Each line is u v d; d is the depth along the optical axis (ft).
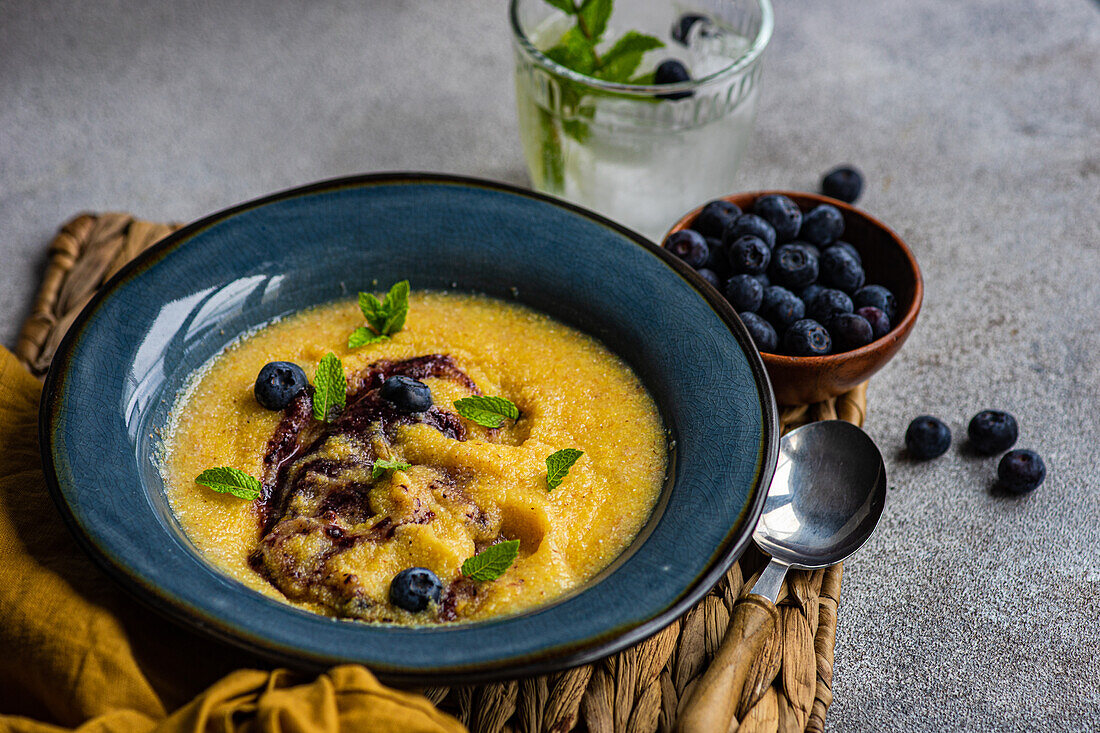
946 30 2.49
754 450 1.47
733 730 1.42
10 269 1.98
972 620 1.58
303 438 1.58
